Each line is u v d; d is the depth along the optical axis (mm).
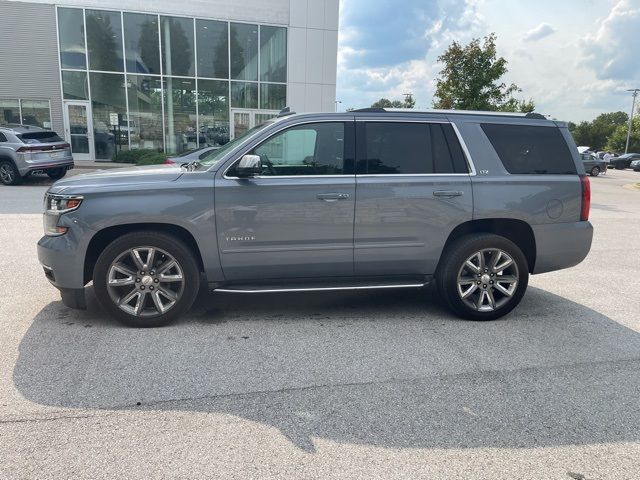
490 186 4852
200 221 4457
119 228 4520
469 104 17344
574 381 3760
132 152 20281
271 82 21781
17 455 2750
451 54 17500
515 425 3160
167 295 4594
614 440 3029
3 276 6117
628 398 3525
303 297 5656
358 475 2656
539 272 5156
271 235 4582
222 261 4590
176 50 20797
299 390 3537
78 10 20062
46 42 20203
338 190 4625
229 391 3500
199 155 9914
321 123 4691
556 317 5172
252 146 4582
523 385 3682
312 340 4418
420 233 4793
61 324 4633
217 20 20812
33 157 15352
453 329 4766
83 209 4352
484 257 4941
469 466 2754
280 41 21500
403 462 2771
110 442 2889
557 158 5066
